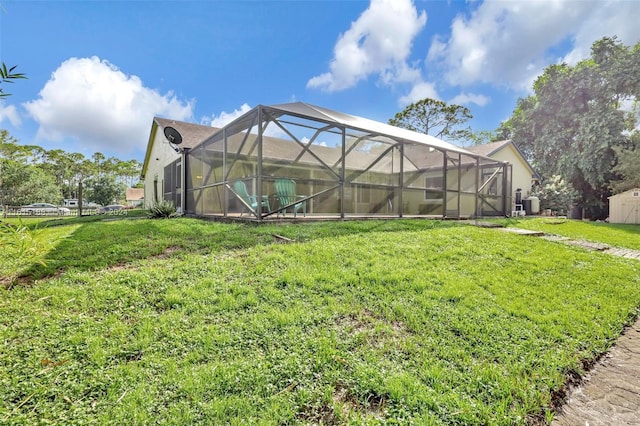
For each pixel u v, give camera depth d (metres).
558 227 11.20
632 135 17.08
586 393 2.23
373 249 5.10
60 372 2.05
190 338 2.48
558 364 2.44
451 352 2.49
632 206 15.69
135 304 2.96
